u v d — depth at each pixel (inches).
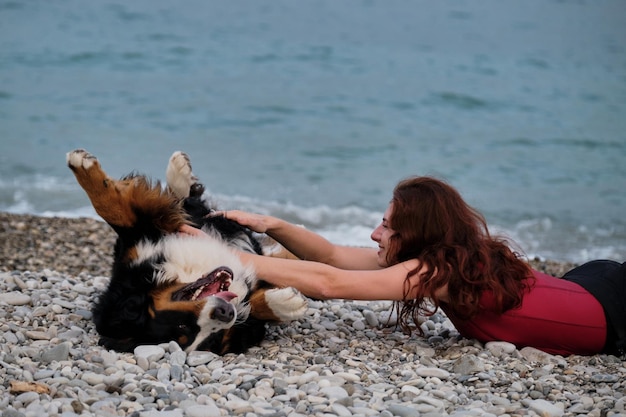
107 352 173.9
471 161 529.3
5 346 174.6
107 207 187.2
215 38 873.5
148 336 177.9
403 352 192.7
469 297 182.1
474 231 187.9
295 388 159.9
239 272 185.0
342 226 405.4
